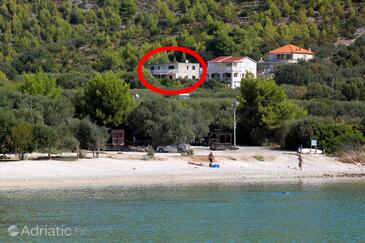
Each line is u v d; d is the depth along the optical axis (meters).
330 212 193.88
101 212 186.38
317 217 186.38
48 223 172.00
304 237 162.38
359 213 192.75
